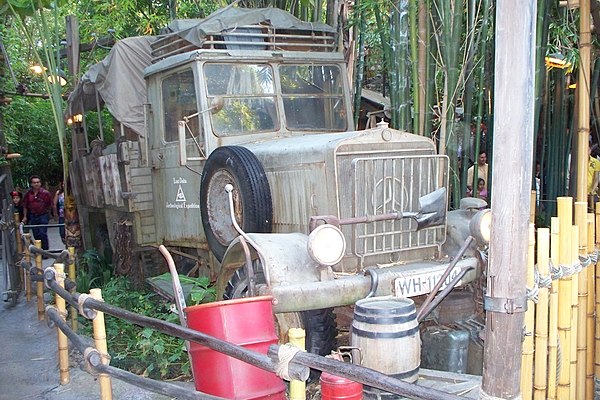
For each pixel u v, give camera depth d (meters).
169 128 6.28
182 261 7.00
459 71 6.18
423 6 5.90
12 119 16.86
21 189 18.97
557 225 3.67
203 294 5.18
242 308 3.44
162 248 4.21
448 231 5.00
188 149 5.88
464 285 4.73
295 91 5.94
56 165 19.48
